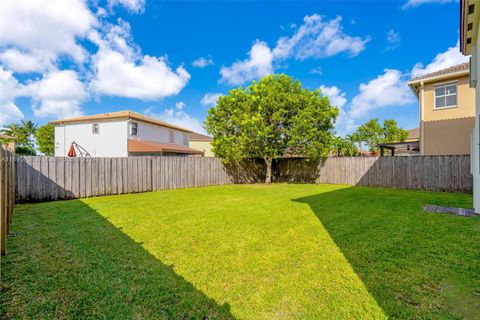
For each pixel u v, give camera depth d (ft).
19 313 8.05
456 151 43.47
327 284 9.75
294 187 43.88
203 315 7.99
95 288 9.53
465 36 24.21
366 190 38.75
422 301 8.55
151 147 63.16
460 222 18.38
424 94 46.70
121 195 34.96
